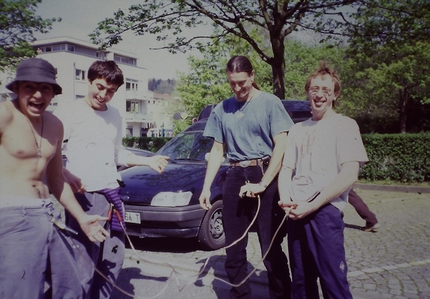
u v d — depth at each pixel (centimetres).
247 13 1326
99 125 344
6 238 237
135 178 596
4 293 238
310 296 301
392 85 2102
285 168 312
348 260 520
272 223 340
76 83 5559
